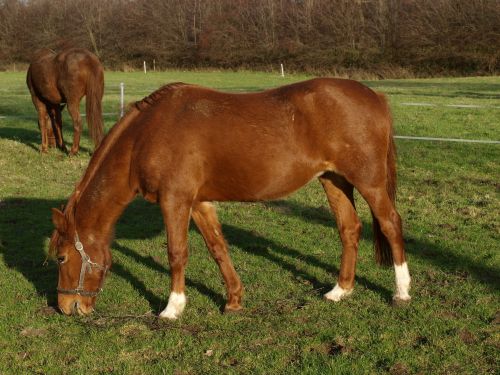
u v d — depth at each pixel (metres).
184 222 4.43
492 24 39.28
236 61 47.72
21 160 11.27
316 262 5.96
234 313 4.72
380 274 5.53
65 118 16.97
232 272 4.75
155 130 4.36
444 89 24.38
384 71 39.62
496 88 24.58
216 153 4.37
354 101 4.40
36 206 8.27
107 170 4.48
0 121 16.56
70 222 4.43
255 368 3.86
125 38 51.97
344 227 4.93
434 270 5.62
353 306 4.83
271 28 48.25
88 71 10.91
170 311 4.61
